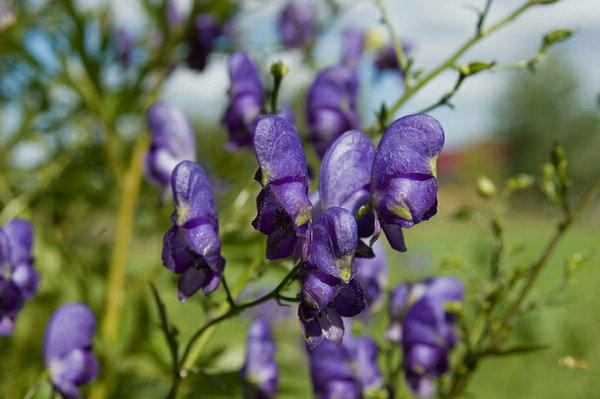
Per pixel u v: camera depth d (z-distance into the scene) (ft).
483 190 1.37
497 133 22.36
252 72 1.47
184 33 1.96
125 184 1.74
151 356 1.56
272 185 0.91
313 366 1.34
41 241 1.65
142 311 1.57
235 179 1.99
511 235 9.62
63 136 1.91
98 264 1.75
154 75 1.91
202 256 0.94
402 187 0.94
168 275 1.79
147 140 1.78
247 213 1.46
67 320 1.24
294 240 0.93
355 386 1.33
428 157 0.95
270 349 1.36
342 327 0.92
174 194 0.95
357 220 0.97
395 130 0.96
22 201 1.68
